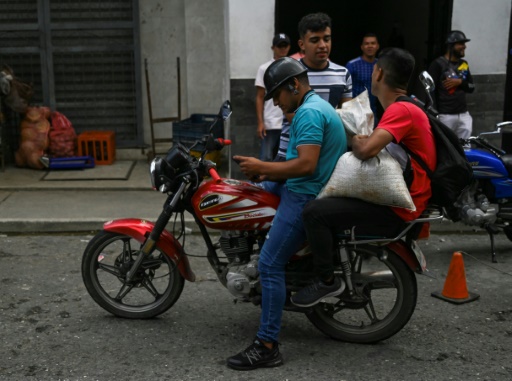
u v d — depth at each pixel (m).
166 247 4.18
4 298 4.75
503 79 7.67
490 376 3.66
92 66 9.02
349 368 3.73
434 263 5.59
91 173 8.32
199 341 4.08
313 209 3.60
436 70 7.04
